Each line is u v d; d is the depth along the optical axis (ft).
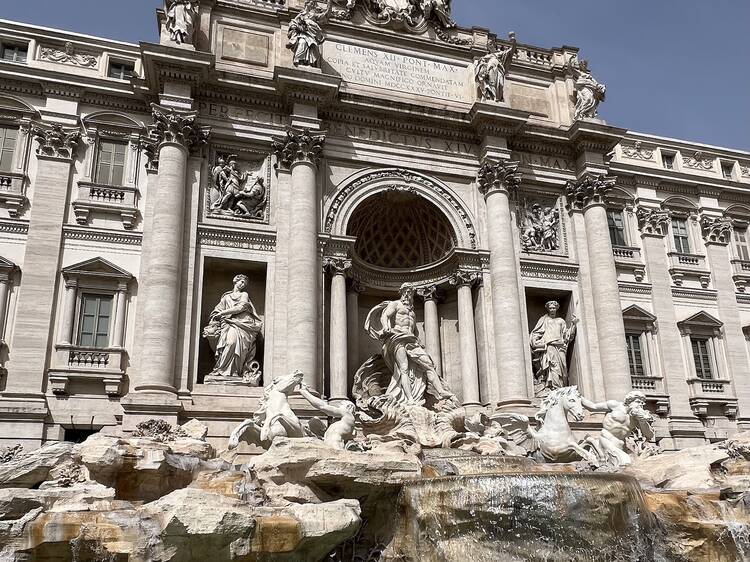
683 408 105.19
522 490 49.75
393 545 52.01
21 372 77.61
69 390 79.15
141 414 75.10
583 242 104.58
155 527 41.50
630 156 119.14
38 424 76.23
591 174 105.60
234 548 41.78
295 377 65.46
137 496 51.85
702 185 119.85
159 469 51.67
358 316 101.04
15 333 78.69
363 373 87.92
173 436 69.21
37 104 88.99
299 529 43.21
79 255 84.33
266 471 51.34
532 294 103.04
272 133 93.97
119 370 80.53
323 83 92.94
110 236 86.02
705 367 110.32
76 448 51.93
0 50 90.99
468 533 49.19
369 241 103.50
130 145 90.99
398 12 106.93
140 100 92.07
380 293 102.89
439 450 71.20
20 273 82.12
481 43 110.52
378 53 104.53
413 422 77.00
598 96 111.24
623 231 113.91
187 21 92.12
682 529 53.31
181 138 87.45
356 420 80.18
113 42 95.30
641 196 116.16
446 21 109.50
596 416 94.94
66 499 44.57
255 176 92.27
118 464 50.98
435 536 49.83
